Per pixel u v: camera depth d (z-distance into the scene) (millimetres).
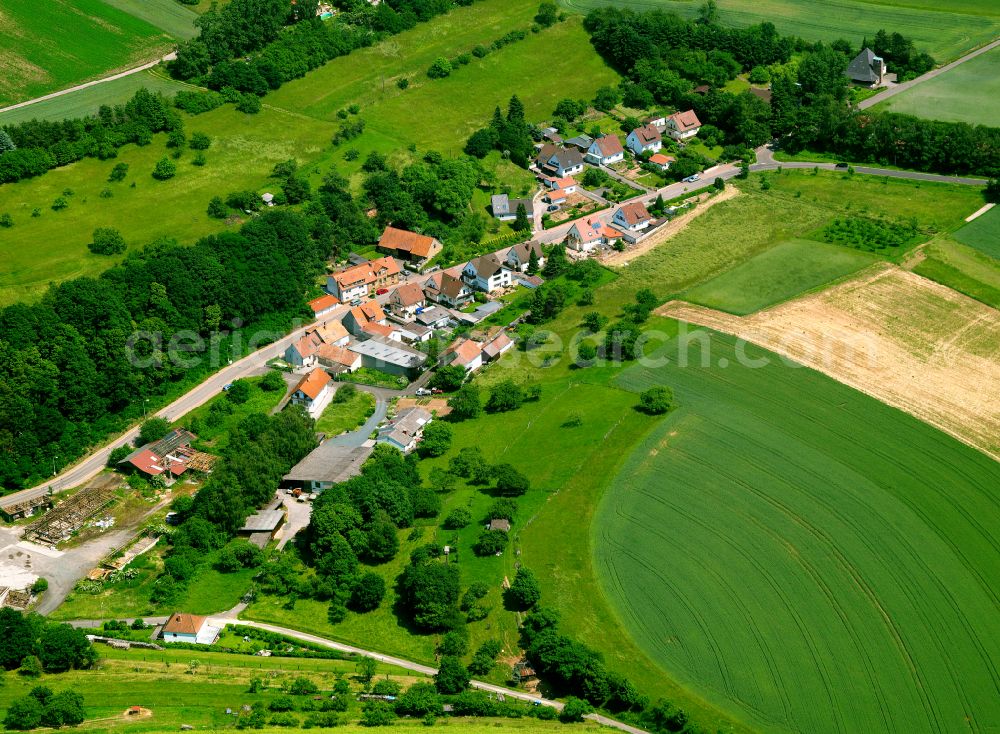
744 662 146500
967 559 164375
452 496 181875
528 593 155250
